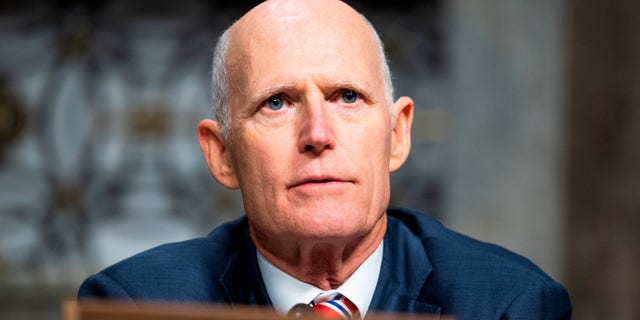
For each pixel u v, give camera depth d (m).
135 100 8.64
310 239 2.47
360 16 2.62
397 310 2.70
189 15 8.69
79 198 8.60
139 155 8.62
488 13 7.12
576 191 6.90
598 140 6.88
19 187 8.62
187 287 2.76
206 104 8.62
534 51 7.04
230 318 1.78
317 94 2.45
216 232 2.99
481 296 2.67
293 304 2.68
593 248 6.83
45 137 8.62
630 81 6.82
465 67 7.19
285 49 2.48
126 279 2.81
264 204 2.49
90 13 8.68
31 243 8.55
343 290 2.69
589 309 6.79
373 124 2.50
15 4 8.66
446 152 8.28
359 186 2.46
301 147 2.43
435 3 8.59
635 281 6.73
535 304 2.65
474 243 2.99
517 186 7.04
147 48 8.69
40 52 8.67
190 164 8.62
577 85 6.93
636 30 6.82
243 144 2.52
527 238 6.99
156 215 8.59
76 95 8.66
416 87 8.54
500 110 7.11
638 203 6.77
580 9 6.93
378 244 2.74
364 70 2.51
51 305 8.14
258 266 2.77
